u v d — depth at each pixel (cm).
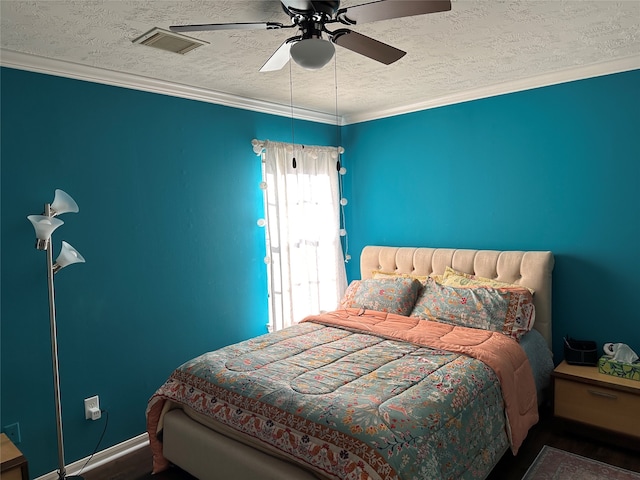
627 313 306
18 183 253
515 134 348
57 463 269
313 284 419
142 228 308
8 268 250
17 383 254
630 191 300
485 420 229
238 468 217
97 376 287
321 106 411
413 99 391
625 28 240
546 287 323
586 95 314
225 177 359
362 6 161
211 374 248
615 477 246
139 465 282
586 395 281
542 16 222
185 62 275
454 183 385
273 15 211
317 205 425
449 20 224
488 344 272
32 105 257
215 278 353
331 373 238
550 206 335
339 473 176
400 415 193
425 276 382
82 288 279
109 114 290
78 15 204
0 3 190
